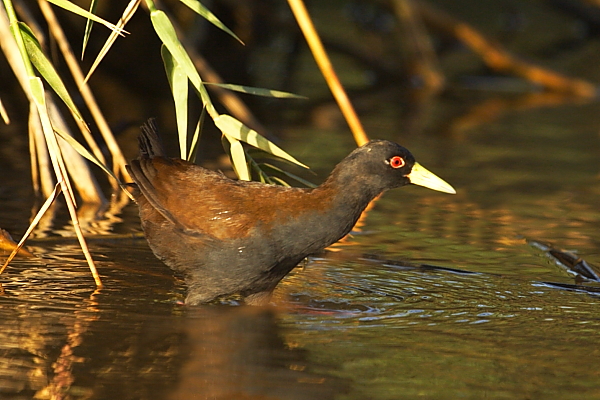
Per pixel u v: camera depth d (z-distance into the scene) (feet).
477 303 32.14
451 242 41.73
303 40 90.33
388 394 23.09
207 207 31.24
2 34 42.73
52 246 37.91
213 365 24.75
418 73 94.32
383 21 118.42
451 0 128.77
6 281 32.30
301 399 22.56
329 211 31.27
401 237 42.50
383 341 27.37
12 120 66.28
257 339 27.25
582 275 36.65
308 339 27.43
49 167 47.47
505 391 23.49
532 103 87.76
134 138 62.03
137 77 79.46
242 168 34.22
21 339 26.18
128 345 26.13
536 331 28.86
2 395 22.08
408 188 54.49
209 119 71.26
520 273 36.68
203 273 31.30
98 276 32.35
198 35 78.59
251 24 85.35
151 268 35.45
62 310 29.30
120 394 22.44
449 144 66.74
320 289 33.71
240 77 85.71
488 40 93.25
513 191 53.26
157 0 54.49
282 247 31.09
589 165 61.11
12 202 45.34
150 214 32.60
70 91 70.23
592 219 47.03
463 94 91.66
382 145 31.89
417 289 33.94
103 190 49.85
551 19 128.88
